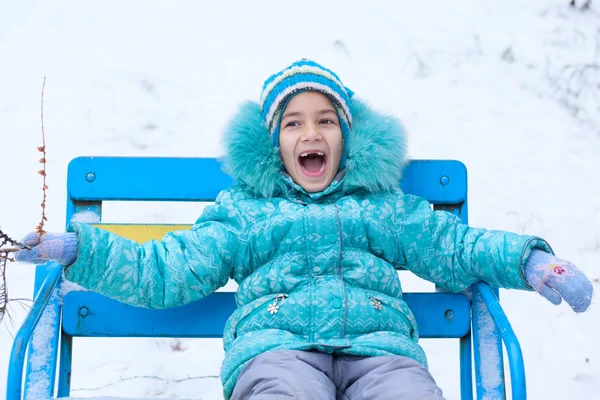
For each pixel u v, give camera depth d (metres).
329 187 2.46
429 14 5.00
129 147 4.29
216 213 2.44
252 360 2.08
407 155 2.58
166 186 2.64
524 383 2.02
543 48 4.89
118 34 4.80
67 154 4.23
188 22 4.88
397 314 2.25
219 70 4.68
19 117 4.38
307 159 2.55
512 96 4.68
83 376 3.43
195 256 2.35
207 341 3.60
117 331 2.52
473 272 2.38
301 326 2.20
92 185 2.62
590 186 4.30
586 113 4.65
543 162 4.38
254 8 4.96
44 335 2.45
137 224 2.61
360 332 2.19
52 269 2.35
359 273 2.30
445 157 4.34
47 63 4.64
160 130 4.37
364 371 2.06
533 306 3.80
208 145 4.31
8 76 4.56
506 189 4.24
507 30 4.96
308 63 2.54
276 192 2.49
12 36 4.73
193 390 3.39
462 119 4.53
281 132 2.51
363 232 2.37
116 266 2.22
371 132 2.49
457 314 2.56
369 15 4.96
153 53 4.73
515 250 2.26
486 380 2.48
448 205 2.67
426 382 1.94
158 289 2.29
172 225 2.61
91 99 4.49
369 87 4.63
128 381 3.41
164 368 3.48
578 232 4.09
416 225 2.42
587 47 4.92
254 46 4.81
